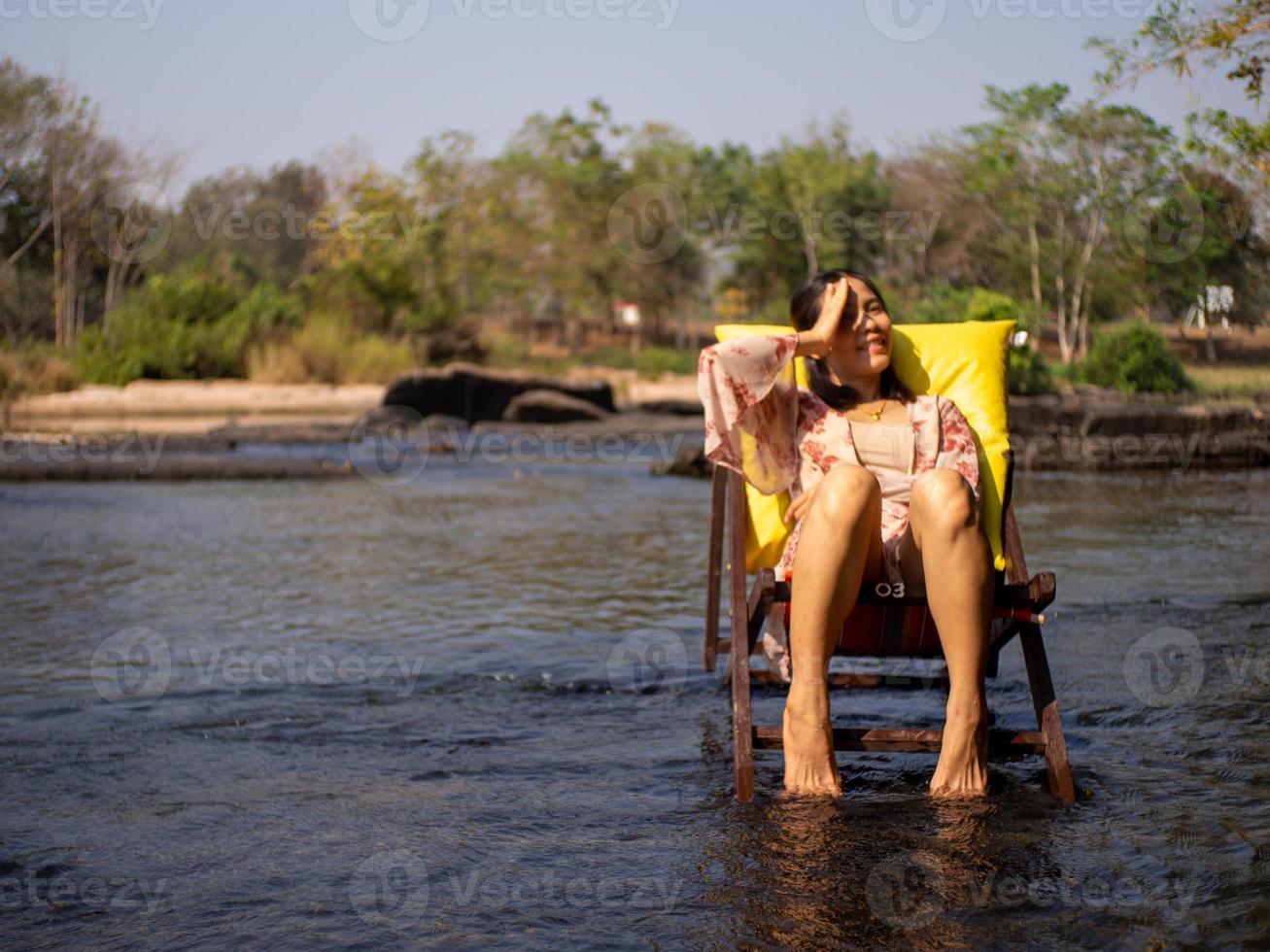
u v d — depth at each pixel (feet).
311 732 10.11
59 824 7.97
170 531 23.02
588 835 7.64
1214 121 18.61
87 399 63.05
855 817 7.84
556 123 117.80
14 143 81.97
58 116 82.99
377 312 87.66
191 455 40.11
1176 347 46.24
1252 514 22.89
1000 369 10.40
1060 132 69.21
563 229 115.85
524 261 112.06
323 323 78.48
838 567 8.29
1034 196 72.59
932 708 10.81
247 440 45.62
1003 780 8.59
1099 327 70.38
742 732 8.48
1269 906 6.37
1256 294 37.22
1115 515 22.88
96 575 17.99
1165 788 8.32
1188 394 39.50
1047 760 8.31
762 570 8.44
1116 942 5.98
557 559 19.54
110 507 27.09
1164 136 48.98
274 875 7.07
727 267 144.36
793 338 9.34
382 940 6.19
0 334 86.38
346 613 15.12
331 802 8.37
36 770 9.11
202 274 81.05
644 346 135.85
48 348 74.79
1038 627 8.80
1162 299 60.29
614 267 124.57
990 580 8.32
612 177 122.52
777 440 9.69
